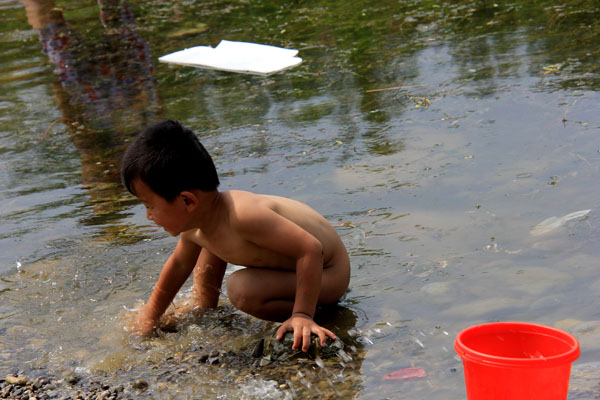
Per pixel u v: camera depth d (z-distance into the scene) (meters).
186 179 2.29
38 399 2.07
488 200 3.11
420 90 4.76
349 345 2.20
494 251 2.67
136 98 5.38
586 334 2.07
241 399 1.97
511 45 5.46
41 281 2.86
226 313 2.58
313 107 4.73
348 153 3.87
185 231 2.42
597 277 2.39
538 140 3.68
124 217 3.43
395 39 6.18
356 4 7.73
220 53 6.25
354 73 5.38
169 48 6.77
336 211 3.20
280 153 3.98
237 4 8.45
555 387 1.58
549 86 4.44
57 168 4.16
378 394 1.91
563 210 2.92
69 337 2.44
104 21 8.19
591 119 3.84
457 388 1.89
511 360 1.56
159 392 2.05
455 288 2.46
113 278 2.85
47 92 5.78
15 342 2.43
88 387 2.12
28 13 9.05
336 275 2.48
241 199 2.38
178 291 2.59
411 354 2.10
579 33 5.49
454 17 6.64
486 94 4.48
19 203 3.70
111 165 4.12
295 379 2.05
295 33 6.82
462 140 3.83
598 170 3.23
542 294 2.33
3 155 4.46
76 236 3.26
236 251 2.41
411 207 3.15
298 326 2.23
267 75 5.59
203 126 4.57
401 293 2.48
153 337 2.43
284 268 2.45
